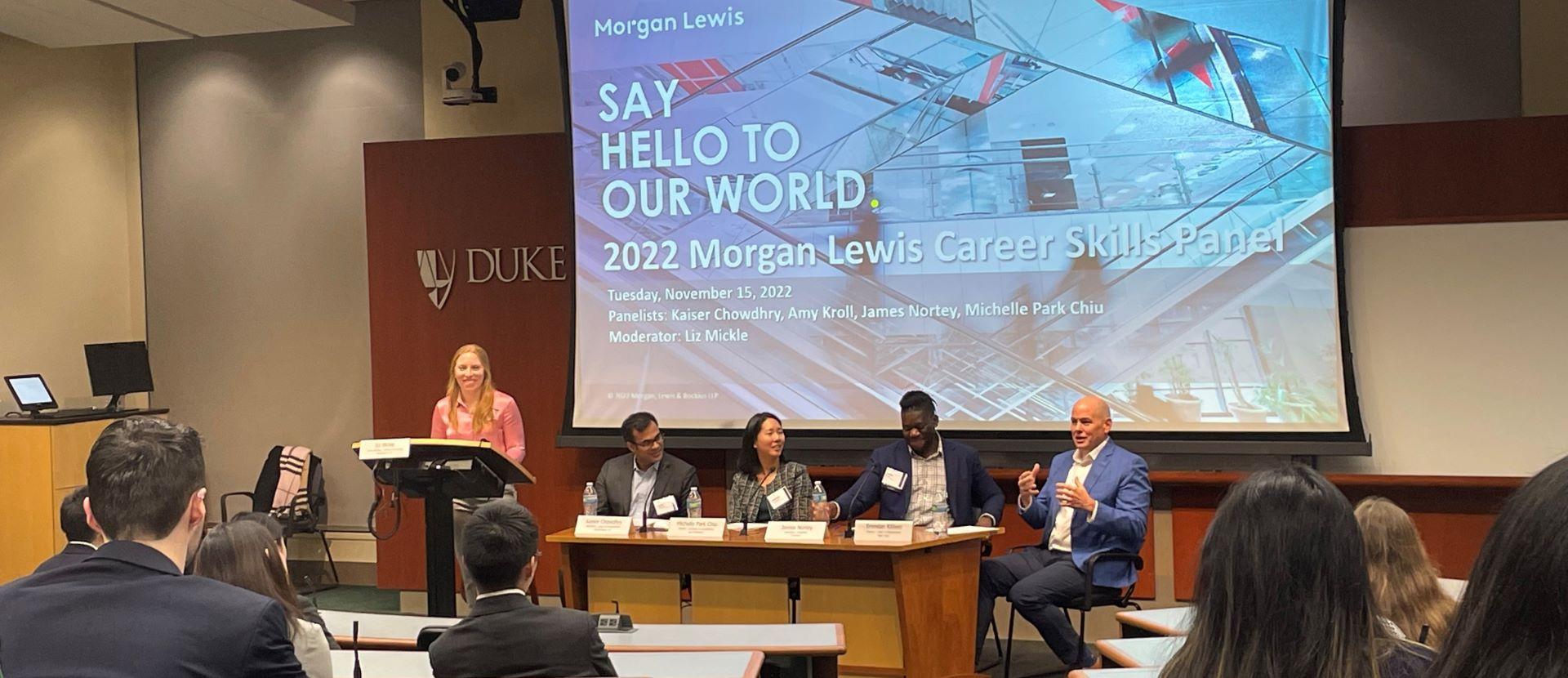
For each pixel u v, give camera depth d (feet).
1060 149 18.54
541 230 21.39
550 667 8.56
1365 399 18.17
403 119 24.70
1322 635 4.11
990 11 18.78
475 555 8.70
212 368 26.16
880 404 19.34
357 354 25.20
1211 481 18.12
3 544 22.54
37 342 24.86
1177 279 18.20
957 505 17.38
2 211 24.20
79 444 22.94
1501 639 2.72
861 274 19.38
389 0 24.79
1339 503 4.24
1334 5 17.48
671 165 20.20
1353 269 18.22
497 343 21.59
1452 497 17.70
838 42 19.42
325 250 25.32
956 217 18.97
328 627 12.39
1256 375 17.95
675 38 20.12
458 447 13.99
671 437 20.21
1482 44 18.83
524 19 23.04
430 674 10.07
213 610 5.78
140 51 26.48
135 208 26.66
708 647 11.11
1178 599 18.53
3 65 24.27
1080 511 16.14
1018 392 18.78
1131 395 18.38
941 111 18.99
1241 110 17.93
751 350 19.88
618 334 20.51
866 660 15.44
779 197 19.70
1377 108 19.25
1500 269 17.66
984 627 16.58
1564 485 2.70
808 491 16.92
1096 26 18.39
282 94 25.54
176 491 6.08
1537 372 17.54
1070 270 18.56
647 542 15.70
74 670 5.62
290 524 23.52
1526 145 17.54
